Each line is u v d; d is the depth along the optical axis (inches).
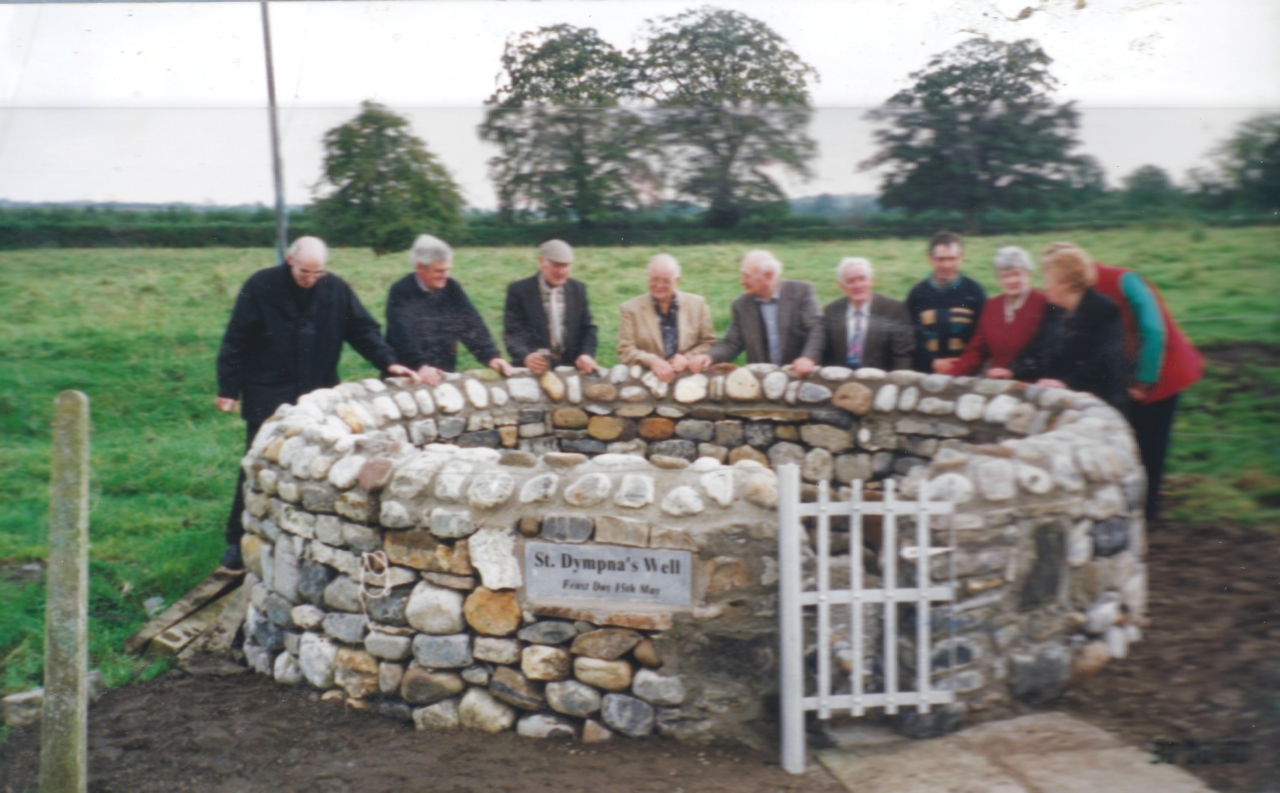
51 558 135.2
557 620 147.6
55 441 134.4
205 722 159.9
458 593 151.7
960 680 143.1
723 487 144.6
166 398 241.9
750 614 143.3
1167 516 191.8
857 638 140.1
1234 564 176.9
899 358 224.5
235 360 215.6
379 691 158.7
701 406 234.1
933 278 217.0
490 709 151.5
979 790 129.4
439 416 221.8
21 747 159.0
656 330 238.4
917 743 141.3
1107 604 156.7
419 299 231.5
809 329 230.4
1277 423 198.8
